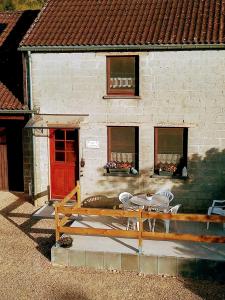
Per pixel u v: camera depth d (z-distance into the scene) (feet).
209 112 49.16
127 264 39.27
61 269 39.86
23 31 64.49
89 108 51.85
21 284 37.40
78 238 42.96
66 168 54.13
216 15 51.29
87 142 52.39
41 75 52.31
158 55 49.21
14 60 60.95
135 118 50.85
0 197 58.90
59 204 41.22
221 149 49.42
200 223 46.78
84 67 51.21
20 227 48.70
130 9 54.70
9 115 54.80
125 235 39.42
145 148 51.08
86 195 53.26
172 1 55.01
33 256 42.06
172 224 46.21
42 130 53.36
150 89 50.01
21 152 60.18
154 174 51.29
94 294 35.83
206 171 49.98
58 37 51.47
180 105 49.65
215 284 37.24
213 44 47.06
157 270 38.78
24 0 139.23
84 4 57.21
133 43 48.49
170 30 49.83
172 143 50.98
